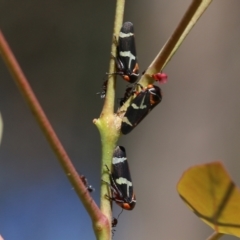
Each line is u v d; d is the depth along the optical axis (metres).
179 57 0.42
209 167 0.20
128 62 0.23
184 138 0.42
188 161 0.42
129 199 0.23
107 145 0.23
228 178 0.20
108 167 0.23
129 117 0.23
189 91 0.42
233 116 0.41
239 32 0.40
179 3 0.41
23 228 0.43
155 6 0.42
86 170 0.43
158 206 0.43
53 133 0.21
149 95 0.23
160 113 0.43
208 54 0.41
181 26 0.22
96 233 0.22
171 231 0.43
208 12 0.41
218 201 0.21
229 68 0.41
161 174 0.43
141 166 0.43
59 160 0.21
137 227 0.43
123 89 0.39
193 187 0.21
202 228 0.42
